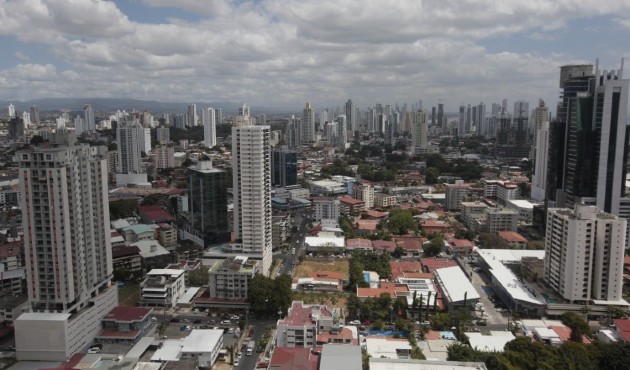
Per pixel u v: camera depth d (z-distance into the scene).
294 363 191.25
